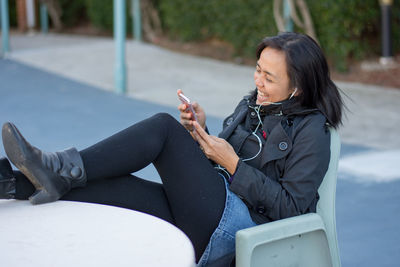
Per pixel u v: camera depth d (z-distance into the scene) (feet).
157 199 8.04
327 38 31.30
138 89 29.43
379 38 32.91
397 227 13.26
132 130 7.61
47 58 38.58
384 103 25.67
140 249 5.80
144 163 7.62
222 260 7.57
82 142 20.04
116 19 28.22
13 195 7.11
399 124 22.30
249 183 7.64
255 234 6.74
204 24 40.29
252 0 34.63
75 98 27.40
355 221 13.61
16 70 34.63
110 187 7.73
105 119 23.43
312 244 7.36
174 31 42.93
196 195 7.62
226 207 7.62
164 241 5.98
